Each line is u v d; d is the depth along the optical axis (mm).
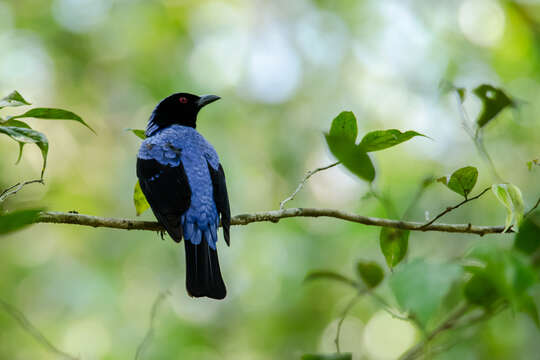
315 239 15531
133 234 16031
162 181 8430
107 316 14688
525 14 16797
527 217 6289
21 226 4008
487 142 15203
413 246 13891
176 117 10469
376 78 17859
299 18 18797
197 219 8219
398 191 14523
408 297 3719
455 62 16906
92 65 18469
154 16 18766
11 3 18031
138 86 18438
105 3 18594
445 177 5949
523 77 16453
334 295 15266
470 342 10789
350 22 18312
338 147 6352
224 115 17672
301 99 18125
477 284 5473
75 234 16156
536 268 5824
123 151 18219
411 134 6066
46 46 18125
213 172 8742
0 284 14859
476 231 6676
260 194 16859
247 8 19000
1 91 17250
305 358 5316
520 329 10922
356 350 14992
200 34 18797
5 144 16328
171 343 14422
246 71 18438
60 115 5625
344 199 16219
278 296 15141
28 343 13812
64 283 14969
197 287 7902
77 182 17453
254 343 15000
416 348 6469
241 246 15641
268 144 17516
